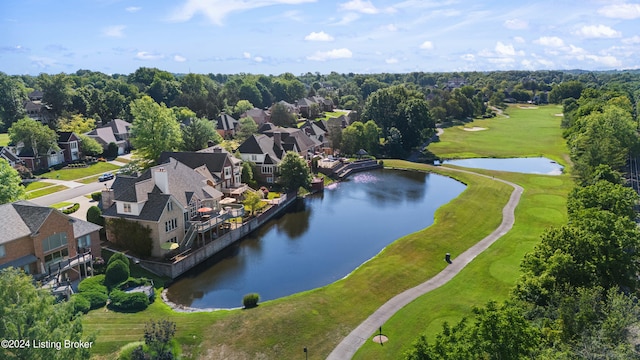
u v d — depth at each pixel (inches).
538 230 2573.8
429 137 6161.4
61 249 1907.0
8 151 3725.4
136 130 3750.0
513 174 4069.9
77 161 4170.8
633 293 1392.7
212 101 6786.4
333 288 1909.4
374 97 5974.4
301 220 3053.6
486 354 879.1
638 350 1012.5
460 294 1818.4
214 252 2449.6
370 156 5088.6
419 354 912.9
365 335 1533.0
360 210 3272.6
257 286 2059.5
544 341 1095.0
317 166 4269.2
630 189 2059.5
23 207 1886.1
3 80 5477.4
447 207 3102.9
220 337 1528.1
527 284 1382.9
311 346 1481.3
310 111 7795.3
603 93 7391.7
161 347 1323.8
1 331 940.0
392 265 2119.8
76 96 5841.5
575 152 3735.2
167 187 2367.1
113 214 2290.8
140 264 2135.8
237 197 3245.6
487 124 7416.3
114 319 1636.3
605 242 1445.6
